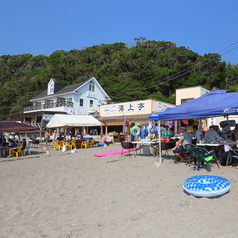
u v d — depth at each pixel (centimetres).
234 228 354
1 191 679
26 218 477
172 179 660
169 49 7588
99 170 875
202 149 710
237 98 723
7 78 8812
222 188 488
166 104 2694
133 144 1154
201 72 5541
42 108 3872
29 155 1530
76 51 9056
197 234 345
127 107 2664
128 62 6612
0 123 1502
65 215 479
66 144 1794
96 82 4031
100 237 368
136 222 412
